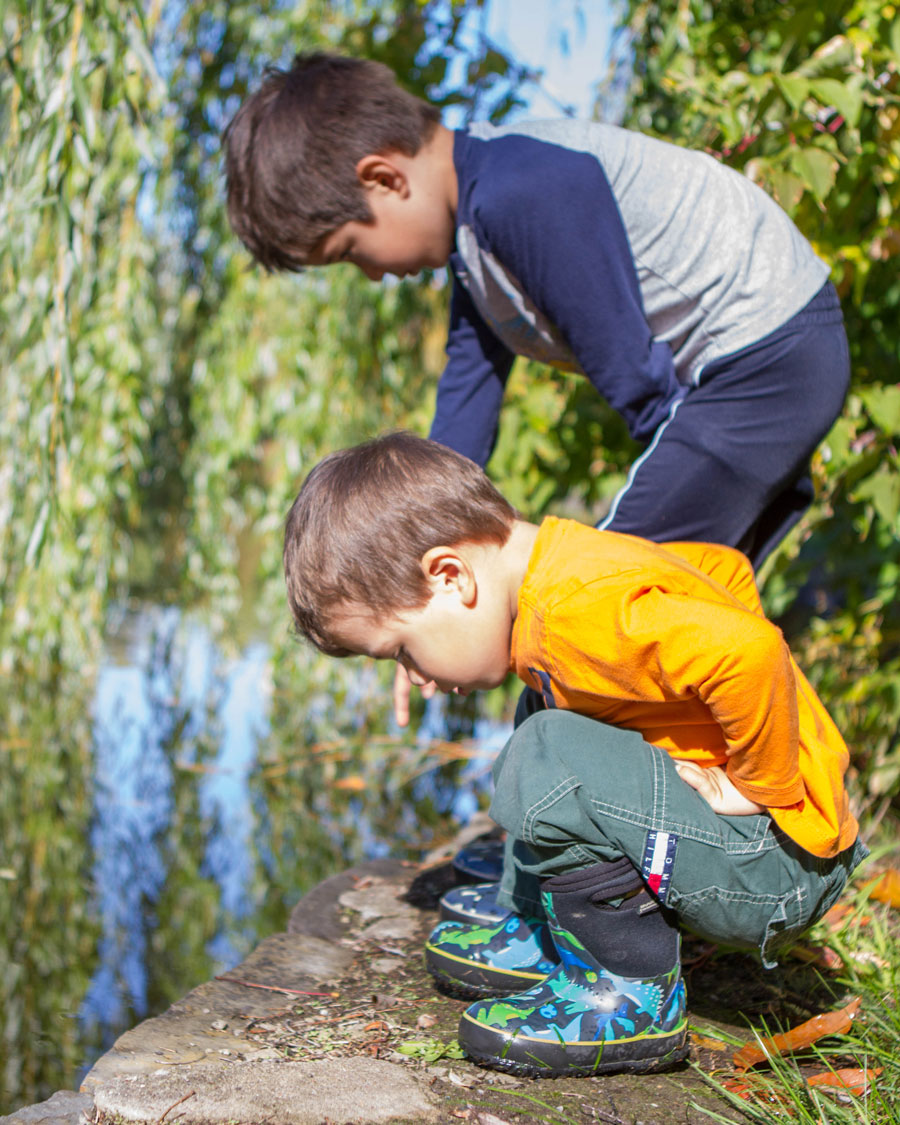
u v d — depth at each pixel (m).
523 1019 1.28
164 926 2.65
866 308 2.58
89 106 2.47
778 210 1.61
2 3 2.68
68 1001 2.22
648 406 1.55
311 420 3.97
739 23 2.76
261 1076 1.25
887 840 2.34
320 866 3.05
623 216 1.52
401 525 1.29
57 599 3.64
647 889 1.28
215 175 4.11
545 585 1.26
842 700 2.67
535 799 1.25
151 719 4.39
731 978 1.60
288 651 4.09
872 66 2.14
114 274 3.67
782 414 1.55
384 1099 1.21
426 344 4.18
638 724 1.32
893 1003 1.47
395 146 1.57
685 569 1.30
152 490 4.51
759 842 1.26
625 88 3.44
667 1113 1.22
